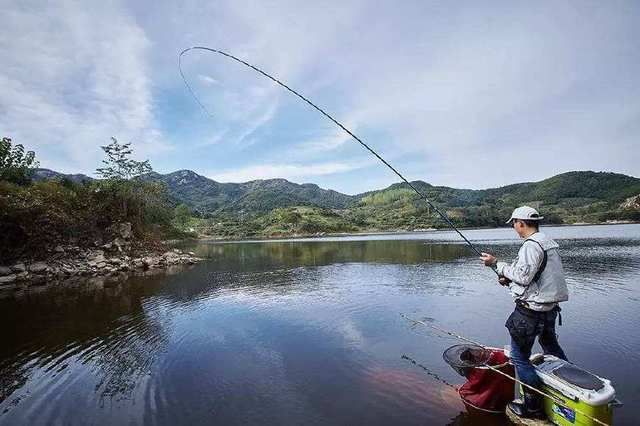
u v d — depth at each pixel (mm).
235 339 8797
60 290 16266
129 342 8734
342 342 8344
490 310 10883
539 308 4379
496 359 5184
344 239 75375
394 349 7781
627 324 8812
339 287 15555
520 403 4750
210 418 5129
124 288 16625
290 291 15000
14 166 31359
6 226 21516
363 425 4797
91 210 28500
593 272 17109
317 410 5258
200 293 15055
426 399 5445
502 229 117562
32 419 5223
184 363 7297
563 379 4164
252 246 55688
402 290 14328
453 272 19125
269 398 5691
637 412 4812
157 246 32531
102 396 5910
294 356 7543
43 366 7328
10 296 15008
